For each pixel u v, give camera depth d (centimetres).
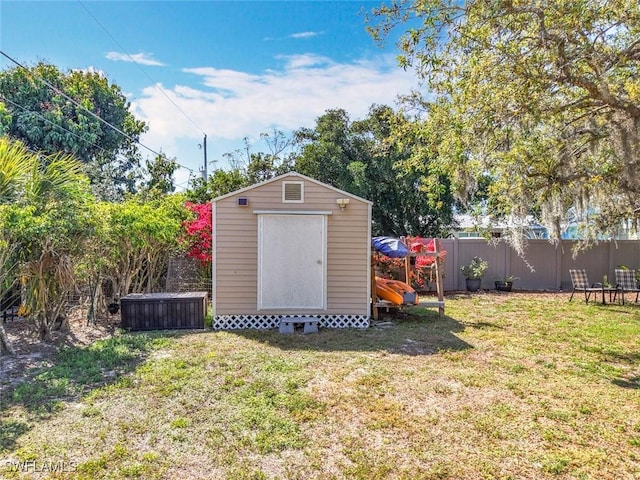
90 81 1792
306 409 385
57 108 1609
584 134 641
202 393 420
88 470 283
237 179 1429
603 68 511
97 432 337
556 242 1198
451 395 423
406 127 847
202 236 951
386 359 546
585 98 540
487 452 312
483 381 462
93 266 699
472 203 1221
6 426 345
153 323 724
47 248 575
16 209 495
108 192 1324
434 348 604
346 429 348
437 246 873
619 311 911
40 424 350
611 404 402
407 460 301
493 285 1269
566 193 827
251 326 741
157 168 1728
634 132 546
